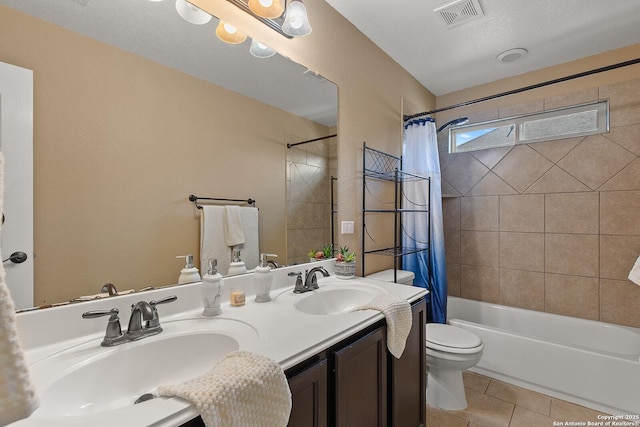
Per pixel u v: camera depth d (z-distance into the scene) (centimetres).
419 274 254
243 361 75
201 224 130
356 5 190
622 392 181
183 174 124
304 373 88
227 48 139
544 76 266
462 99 309
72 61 96
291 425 84
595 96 242
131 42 110
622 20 202
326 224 191
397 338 127
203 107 131
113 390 83
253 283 136
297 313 119
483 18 201
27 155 87
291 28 144
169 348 95
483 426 176
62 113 94
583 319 245
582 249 248
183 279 123
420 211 245
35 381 72
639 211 227
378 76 234
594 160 243
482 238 295
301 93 174
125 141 108
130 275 108
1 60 84
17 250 85
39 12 90
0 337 36
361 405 112
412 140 260
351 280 181
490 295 290
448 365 187
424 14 198
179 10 123
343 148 202
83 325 95
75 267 96
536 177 268
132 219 109
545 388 207
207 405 60
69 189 95
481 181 295
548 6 189
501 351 224
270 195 159
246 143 148
